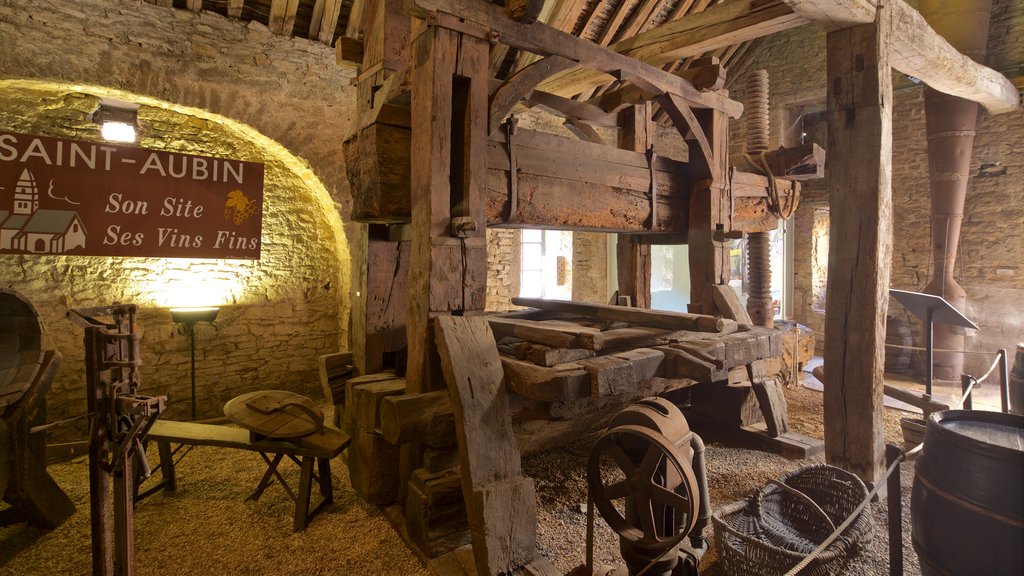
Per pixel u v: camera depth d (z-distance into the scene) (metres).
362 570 2.42
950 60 4.15
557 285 8.02
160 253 4.25
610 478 3.44
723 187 4.11
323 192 5.03
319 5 4.70
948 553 1.85
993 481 1.75
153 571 2.40
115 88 3.88
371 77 3.35
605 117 4.25
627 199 3.71
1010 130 5.79
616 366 2.44
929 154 5.94
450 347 2.42
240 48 4.45
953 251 5.90
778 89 7.36
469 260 2.72
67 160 3.81
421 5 2.47
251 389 5.10
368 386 3.02
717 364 2.64
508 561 2.22
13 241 3.64
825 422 3.31
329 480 3.02
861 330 3.15
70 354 4.17
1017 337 5.81
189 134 4.64
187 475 3.47
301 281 5.36
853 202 3.17
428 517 2.44
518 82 2.90
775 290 8.48
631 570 1.85
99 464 1.92
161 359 4.61
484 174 2.77
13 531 2.78
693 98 3.93
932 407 3.70
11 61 3.49
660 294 9.60
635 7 5.91
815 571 2.08
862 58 3.14
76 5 3.71
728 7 3.70
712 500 3.12
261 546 2.62
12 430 2.63
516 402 2.68
